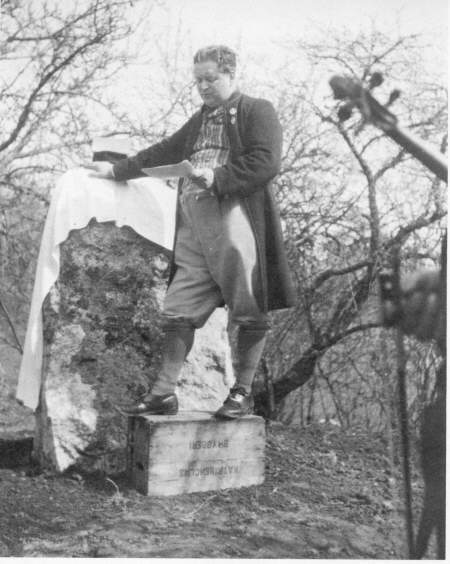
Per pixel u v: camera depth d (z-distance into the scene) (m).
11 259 6.07
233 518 2.88
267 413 5.79
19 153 5.86
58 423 3.25
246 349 3.14
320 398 6.04
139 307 3.56
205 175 2.91
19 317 6.21
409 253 5.27
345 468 3.59
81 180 3.48
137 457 3.10
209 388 3.68
